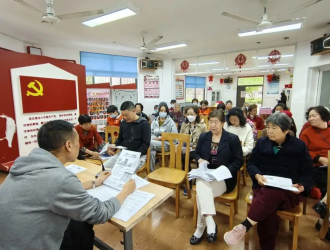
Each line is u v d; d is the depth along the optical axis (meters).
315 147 2.16
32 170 0.81
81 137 2.61
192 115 2.94
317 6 3.11
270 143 1.66
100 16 2.98
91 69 5.78
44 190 0.77
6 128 2.65
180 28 4.13
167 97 7.04
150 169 2.63
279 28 3.44
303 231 1.82
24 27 3.97
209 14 3.47
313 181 1.51
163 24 3.92
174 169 2.31
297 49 4.91
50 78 3.03
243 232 1.43
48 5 2.60
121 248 1.63
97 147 2.74
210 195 1.63
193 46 5.53
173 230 1.85
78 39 4.88
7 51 2.57
